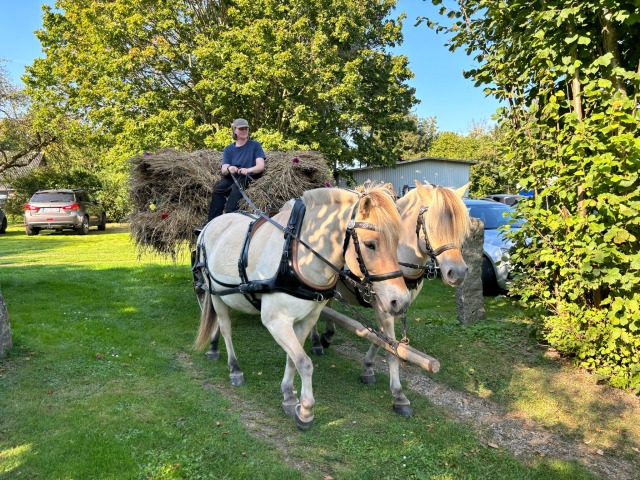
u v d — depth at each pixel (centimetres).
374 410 423
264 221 397
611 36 490
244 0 1703
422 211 404
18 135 2578
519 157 562
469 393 474
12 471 307
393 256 302
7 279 888
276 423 391
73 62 1923
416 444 364
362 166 2734
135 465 317
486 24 586
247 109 1839
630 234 437
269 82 1697
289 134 1842
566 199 516
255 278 369
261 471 318
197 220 646
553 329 525
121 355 524
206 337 484
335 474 323
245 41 1658
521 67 560
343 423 396
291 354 348
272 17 1720
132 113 1809
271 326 353
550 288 569
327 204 338
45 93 2030
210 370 503
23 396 412
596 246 454
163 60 1750
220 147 1639
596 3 448
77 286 864
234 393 448
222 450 341
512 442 385
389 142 2328
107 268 1095
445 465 340
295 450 349
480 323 665
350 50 2059
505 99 592
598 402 443
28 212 1988
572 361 527
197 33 1828
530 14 515
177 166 640
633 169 437
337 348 598
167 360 524
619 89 485
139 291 866
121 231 2316
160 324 666
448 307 801
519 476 331
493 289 878
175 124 1702
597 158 436
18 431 357
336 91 1695
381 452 351
